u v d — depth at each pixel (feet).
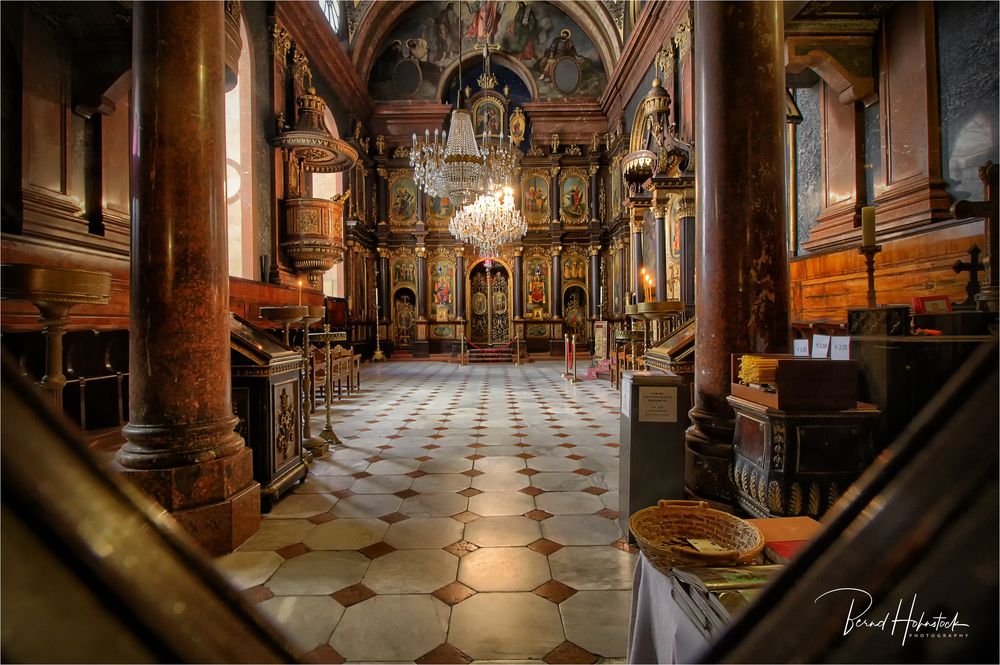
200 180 10.08
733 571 4.49
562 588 8.55
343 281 54.65
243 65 31.22
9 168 16.11
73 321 16.49
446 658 6.84
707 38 10.65
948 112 17.30
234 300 26.91
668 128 33.32
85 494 1.22
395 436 19.70
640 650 5.40
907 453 1.77
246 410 12.17
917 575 1.63
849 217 21.07
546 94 66.39
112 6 17.02
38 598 1.11
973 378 1.61
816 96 23.48
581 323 68.39
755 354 9.63
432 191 43.06
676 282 36.60
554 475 14.73
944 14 17.40
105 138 19.58
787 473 7.44
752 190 10.18
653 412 9.88
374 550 9.98
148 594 1.28
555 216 67.05
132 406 9.97
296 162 36.73
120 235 20.20
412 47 65.62
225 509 9.86
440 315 67.05
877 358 7.64
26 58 16.49
